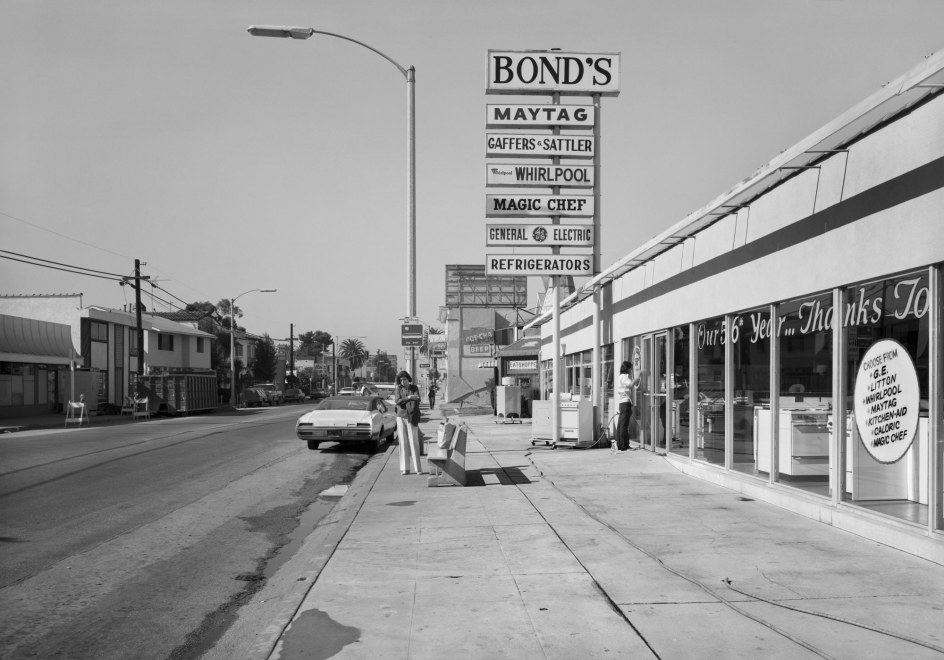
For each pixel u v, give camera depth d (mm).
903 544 7598
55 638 5824
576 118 18141
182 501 12062
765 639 5238
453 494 12094
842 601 6039
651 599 6199
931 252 7070
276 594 7020
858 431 8578
